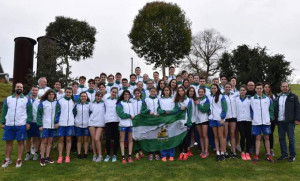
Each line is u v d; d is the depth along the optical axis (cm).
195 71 4156
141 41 2817
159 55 2878
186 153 657
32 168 583
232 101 666
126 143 782
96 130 654
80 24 2922
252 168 575
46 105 619
